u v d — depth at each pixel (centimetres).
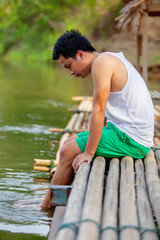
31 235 265
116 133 291
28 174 405
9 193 346
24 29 3069
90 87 1326
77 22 2400
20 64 2417
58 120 733
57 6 2847
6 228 274
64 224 187
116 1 2080
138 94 287
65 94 1116
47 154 488
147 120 291
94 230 179
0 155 474
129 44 1585
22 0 2920
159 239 188
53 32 2845
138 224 196
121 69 282
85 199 215
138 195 232
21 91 1150
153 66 1530
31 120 721
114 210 208
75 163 281
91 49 292
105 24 2084
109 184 246
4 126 656
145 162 295
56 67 2225
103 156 295
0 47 3166
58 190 250
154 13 615
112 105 292
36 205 317
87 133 305
